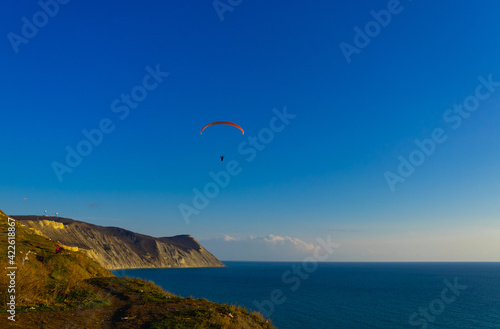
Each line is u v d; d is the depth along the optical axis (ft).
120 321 48.32
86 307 53.88
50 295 56.49
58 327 40.68
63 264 82.84
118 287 75.51
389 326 228.43
